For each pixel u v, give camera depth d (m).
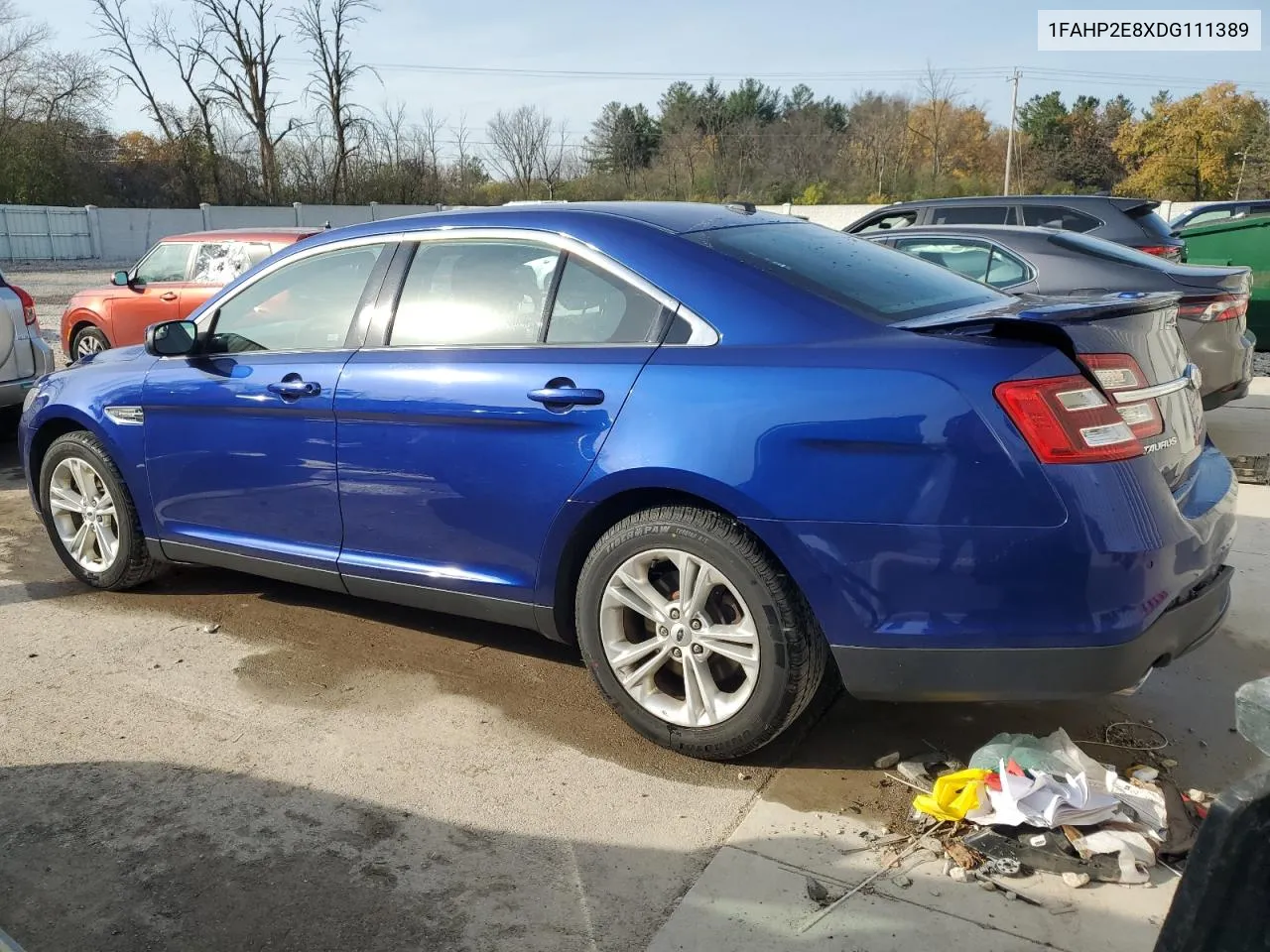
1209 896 1.37
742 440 2.86
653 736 3.22
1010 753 2.93
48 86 43.12
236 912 2.52
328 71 47.25
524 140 51.47
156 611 4.51
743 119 63.69
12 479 6.97
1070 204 8.94
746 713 3.00
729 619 3.07
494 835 2.82
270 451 3.95
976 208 9.27
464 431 3.41
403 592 3.74
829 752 3.22
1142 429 2.73
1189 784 3.01
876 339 2.86
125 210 35.78
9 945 2.37
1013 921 2.41
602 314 3.28
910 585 2.72
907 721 3.40
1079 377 2.64
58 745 3.34
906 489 2.69
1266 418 8.13
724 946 2.36
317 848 2.78
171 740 3.37
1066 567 2.59
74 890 2.62
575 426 3.16
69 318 10.38
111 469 4.53
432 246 3.72
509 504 3.35
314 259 4.02
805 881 2.58
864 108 58.38
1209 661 3.83
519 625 3.52
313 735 3.39
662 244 3.27
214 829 2.87
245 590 4.75
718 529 2.96
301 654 4.03
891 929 2.40
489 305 3.53
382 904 2.54
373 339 3.76
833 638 2.84
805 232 3.72
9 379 7.05
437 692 3.69
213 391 4.07
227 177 46.69
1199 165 56.81
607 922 2.46
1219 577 2.97
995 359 2.67
